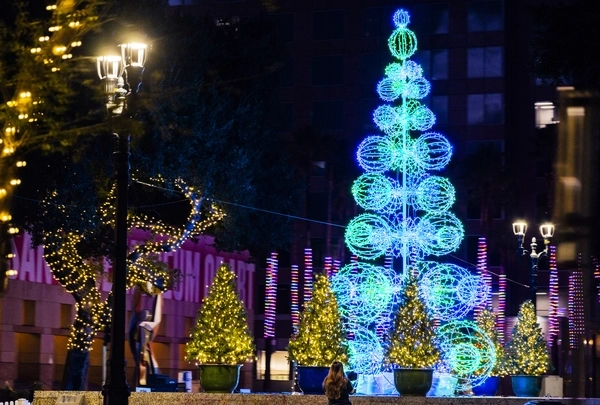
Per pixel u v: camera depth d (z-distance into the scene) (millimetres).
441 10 72875
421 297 26109
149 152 36062
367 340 28281
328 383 20156
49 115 18781
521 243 32969
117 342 16859
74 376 36438
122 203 17156
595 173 8727
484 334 29422
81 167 34062
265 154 44406
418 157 30438
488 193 69250
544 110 72062
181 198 40938
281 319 71125
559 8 23812
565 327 53094
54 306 43500
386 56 73438
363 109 73438
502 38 71750
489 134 71250
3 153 15414
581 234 8531
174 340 52125
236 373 24438
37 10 28547
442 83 72062
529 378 29859
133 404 23047
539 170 71562
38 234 35438
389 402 22047
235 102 41500
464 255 70188
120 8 34250
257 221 43344
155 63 35625
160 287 37250
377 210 31328
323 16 74562
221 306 24703
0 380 39594
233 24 44812
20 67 15273
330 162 70500
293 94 74375
